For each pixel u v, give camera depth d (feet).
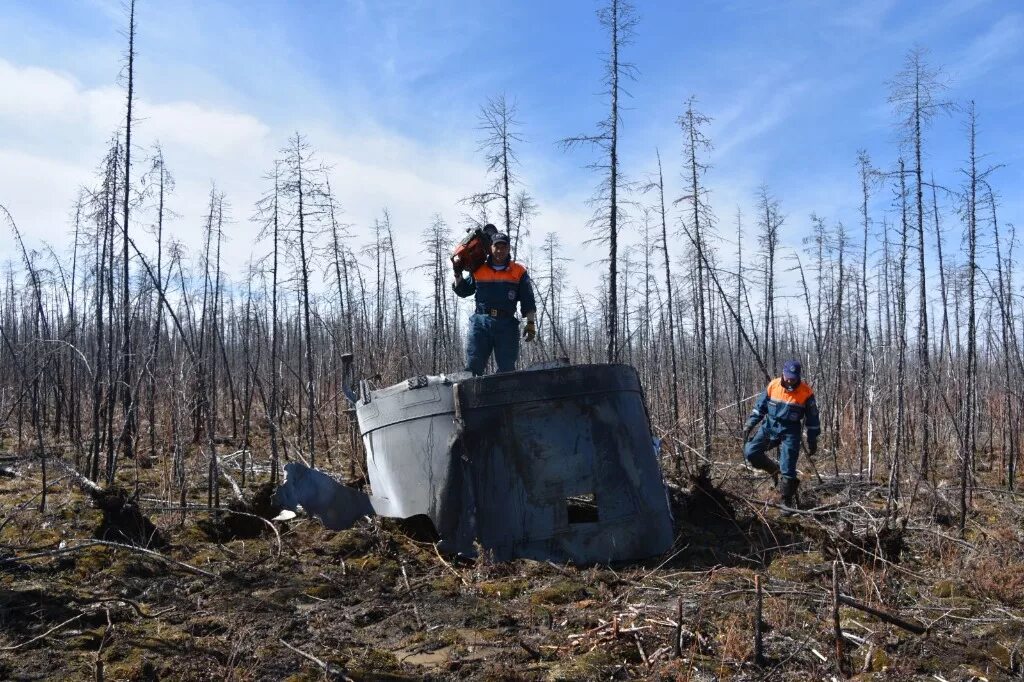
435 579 19.33
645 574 19.77
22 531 20.74
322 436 43.06
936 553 22.38
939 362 37.78
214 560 20.51
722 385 74.90
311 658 14.24
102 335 33.50
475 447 20.84
